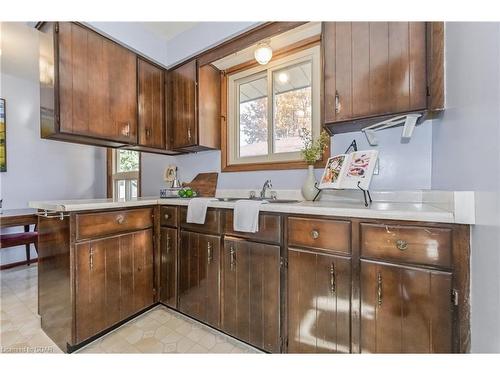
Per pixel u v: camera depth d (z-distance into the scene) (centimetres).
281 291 132
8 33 210
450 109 106
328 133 165
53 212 155
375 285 103
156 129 228
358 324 107
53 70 162
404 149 147
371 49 127
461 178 93
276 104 211
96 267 154
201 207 165
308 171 175
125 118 202
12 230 298
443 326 89
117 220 167
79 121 173
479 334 78
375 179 156
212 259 162
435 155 132
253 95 227
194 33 210
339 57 136
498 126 65
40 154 324
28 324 172
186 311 176
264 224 138
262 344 138
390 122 134
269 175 206
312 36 188
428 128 141
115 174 367
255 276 141
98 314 154
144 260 185
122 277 169
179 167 270
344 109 134
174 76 231
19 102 303
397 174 149
